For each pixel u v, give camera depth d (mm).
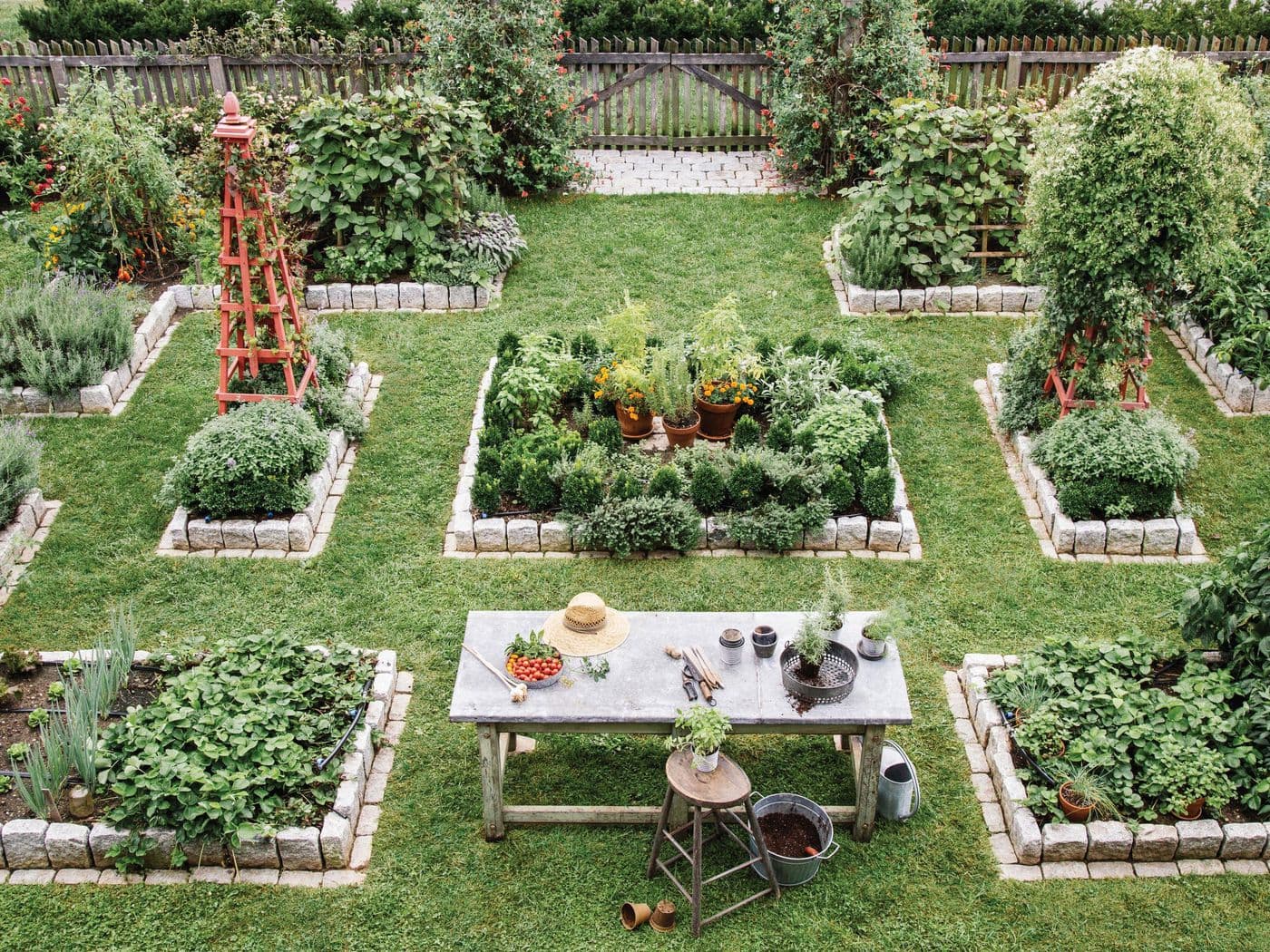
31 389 9516
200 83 14047
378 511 8609
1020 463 9047
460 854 6148
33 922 5750
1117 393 8688
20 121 13391
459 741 6824
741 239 12164
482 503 8289
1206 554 8156
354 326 10766
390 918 5816
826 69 12477
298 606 7754
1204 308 10117
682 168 13875
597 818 6242
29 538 8258
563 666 6160
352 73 13922
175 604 7750
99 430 9375
